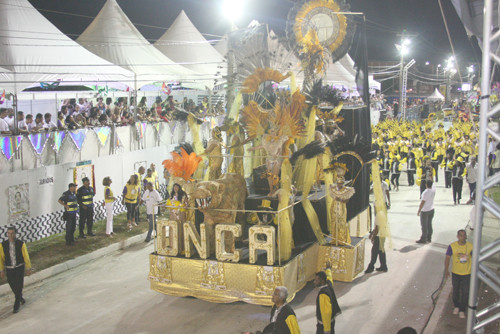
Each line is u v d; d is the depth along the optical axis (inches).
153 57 740.7
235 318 366.3
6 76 513.0
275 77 442.3
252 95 468.4
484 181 176.4
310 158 400.8
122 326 356.2
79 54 604.4
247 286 368.5
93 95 872.3
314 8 487.2
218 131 447.5
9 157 526.3
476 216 179.5
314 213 424.5
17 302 384.8
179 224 398.3
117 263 504.4
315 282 294.2
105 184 577.6
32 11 582.2
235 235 370.3
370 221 576.4
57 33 598.5
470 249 351.9
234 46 460.4
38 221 558.6
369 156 514.0
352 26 505.0
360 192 550.0
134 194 613.3
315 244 428.5
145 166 741.3
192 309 385.1
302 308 380.2
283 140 405.1
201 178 462.6
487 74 171.5
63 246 537.6
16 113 538.3
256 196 431.5
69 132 608.1
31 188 547.8
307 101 452.4
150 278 402.9
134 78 675.4
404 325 345.4
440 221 649.6
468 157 954.1
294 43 469.1
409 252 517.7
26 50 545.6
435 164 964.6
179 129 834.8
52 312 383.9
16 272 382.3
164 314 376.2
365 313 367.2
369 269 458.3
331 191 430.3
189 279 388.5
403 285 423.5
